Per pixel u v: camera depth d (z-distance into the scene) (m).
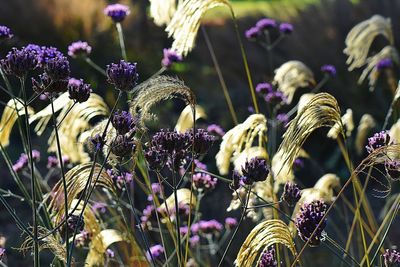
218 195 9.69
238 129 4.81
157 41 15.85
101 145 3.68
